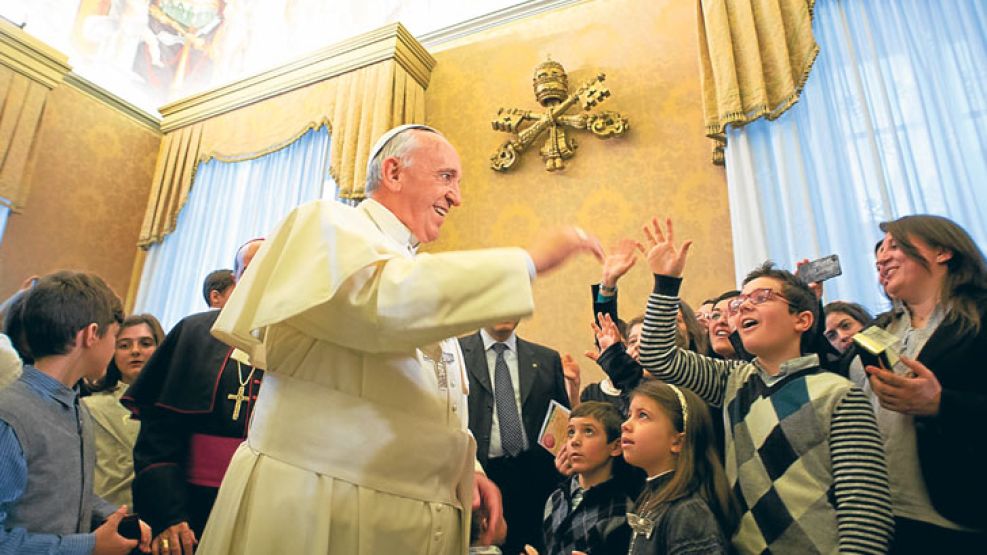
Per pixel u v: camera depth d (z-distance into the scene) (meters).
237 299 1.17
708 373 1.98
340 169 5.27
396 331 1.05
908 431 1.71
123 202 6.39
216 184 6.26
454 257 1.09
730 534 1.66
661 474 1.81
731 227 3.99
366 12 6.40
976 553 1.52
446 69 5.57
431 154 1.44
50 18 6.06
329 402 1.16
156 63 6.93
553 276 4.47
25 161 5.45
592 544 1.93
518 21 5.39
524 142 4.82
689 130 4.36
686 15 4.66
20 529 1.38
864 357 1.56
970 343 1.65
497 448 2.83
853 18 3.97
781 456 1.59
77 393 1.70
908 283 1.86
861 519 1.42
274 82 6.10
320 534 1.07
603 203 4.47
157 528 1.81
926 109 3.59
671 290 1.96
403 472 1.19
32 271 5.54
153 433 2.02
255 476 1.14
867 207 3.53
